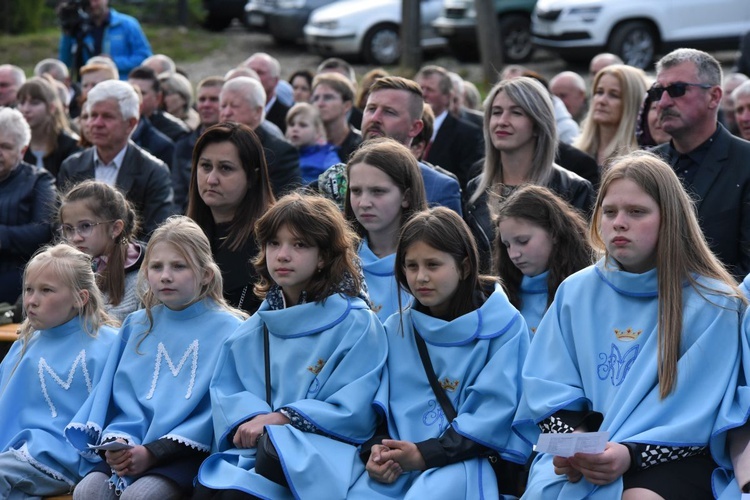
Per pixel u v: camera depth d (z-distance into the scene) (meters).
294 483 5.53
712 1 21.00
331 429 5.76
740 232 7.11
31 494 6.27
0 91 13.25
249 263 7.37
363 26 23.95
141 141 11.33
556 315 5.72
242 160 7.46
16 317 8.38
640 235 5.36
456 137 10.62
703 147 7.30
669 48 21.05
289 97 14.35
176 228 6.45
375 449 5.66
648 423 5.23
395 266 5.96
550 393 5.47
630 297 5.54
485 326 5.86
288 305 6.14
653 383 5.32
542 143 7.72
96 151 9.73
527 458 5.70
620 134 9.63
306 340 5.99
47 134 11.13
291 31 25.92
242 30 29.89
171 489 5.94
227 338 6.26
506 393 5.71
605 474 5.09
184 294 6.37
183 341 6.39
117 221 7.25
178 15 30.06
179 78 13.77
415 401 5.89
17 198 9.15
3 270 9.04
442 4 24.06
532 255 6.29
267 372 6.05
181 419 6.16
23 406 6.55
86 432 6.25
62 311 6.59
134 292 7.31
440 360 5.88
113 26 16.94
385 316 6.60
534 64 22.92
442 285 5.78
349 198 6.97
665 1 20.88
